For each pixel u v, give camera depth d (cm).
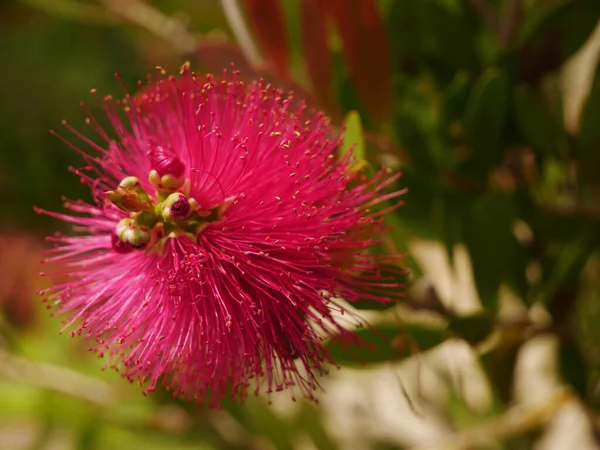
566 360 16
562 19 15
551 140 15
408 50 17
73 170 13
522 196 16
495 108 15
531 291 16
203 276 12
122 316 12
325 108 15
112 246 12
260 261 12
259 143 12
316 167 12
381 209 13
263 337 12
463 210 16
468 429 18
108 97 13
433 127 16
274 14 15
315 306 12
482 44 16
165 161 11
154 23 19
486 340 14
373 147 15
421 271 14
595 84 15
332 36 16
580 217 16
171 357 12
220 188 12
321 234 12
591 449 19
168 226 11
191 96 12
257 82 14
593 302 16
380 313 14
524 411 18
